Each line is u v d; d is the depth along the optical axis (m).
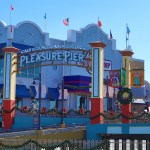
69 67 54.91
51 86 52.44
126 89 36.81
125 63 38.81
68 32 54.91
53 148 27.64
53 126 38.00
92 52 36.84
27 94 48.88
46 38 51.94
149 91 70.56
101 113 35.78
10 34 47.84
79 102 55.28
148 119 36.44
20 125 38.94
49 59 39.31
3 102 38.72
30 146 28.23
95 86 36.25
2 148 27.97
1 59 48.84
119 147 33.75
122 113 37.09
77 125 39.25
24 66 40.88
